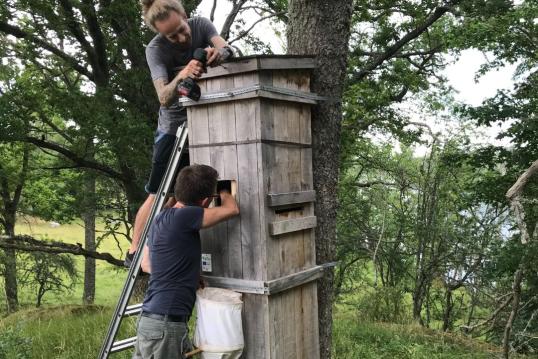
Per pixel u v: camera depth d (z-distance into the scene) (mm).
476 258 11727
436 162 11594
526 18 8430
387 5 10984
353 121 10602
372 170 13430
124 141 8898
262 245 2814
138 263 3342
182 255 2758
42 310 8938
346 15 3457
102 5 9477
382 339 7152
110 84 10031
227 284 2953
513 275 7672
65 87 10758
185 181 2814
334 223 3510
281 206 2982
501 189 10000
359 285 14859
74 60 10375
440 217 11805
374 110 11734
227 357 2818
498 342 9242
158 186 3566
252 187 2838
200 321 2865
